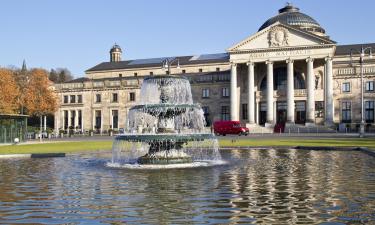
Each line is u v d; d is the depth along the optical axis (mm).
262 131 93688
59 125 122500
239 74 103750
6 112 90438
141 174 22406
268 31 97562
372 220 11617
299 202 14141
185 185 18172
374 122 93562
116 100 117375
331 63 93562
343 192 16062
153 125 30625
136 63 130875
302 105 98188
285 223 11336
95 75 130250
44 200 15094
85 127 120125
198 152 39406
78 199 15227
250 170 23734
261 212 12672
